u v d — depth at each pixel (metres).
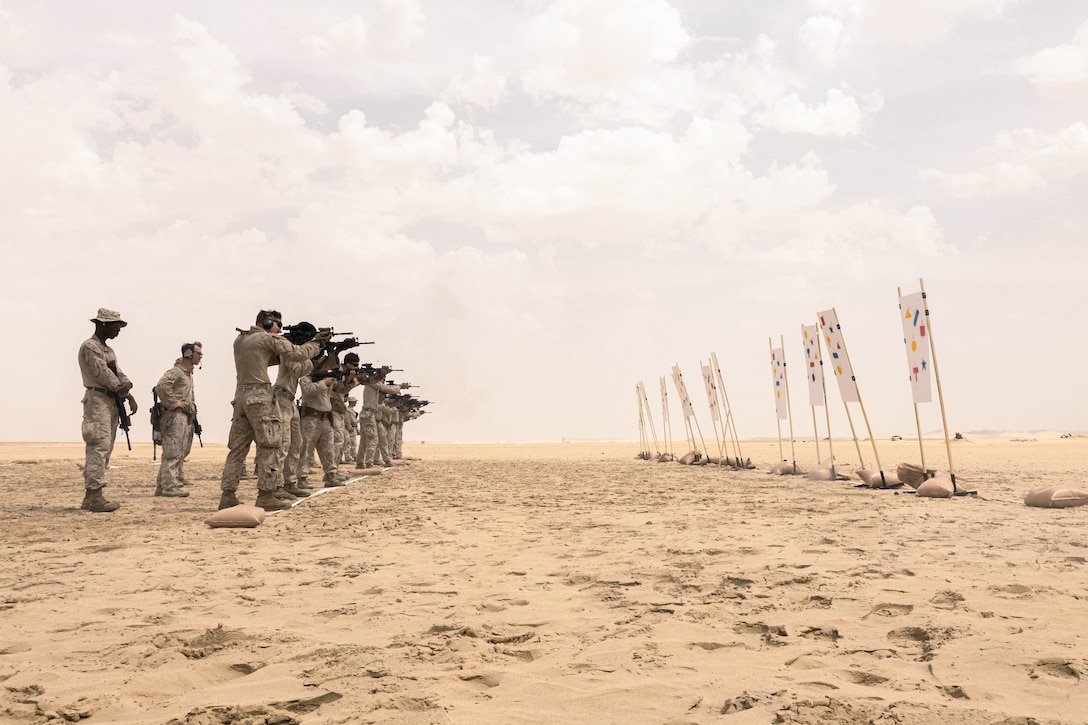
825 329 17.45
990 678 3.76
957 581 6.06
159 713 3.55
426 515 11.45
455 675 3.99
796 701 3.44
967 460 30.27
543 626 5.03
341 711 3.52
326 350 15.20
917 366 14.62
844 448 53.94
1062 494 11.56
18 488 16.52
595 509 12.25
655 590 6.07
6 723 3.46
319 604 5.73
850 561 7.02
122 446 58.97
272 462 11.74
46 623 5.19
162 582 6.52
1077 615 4.97
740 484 17.78
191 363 14.68
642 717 3.36
